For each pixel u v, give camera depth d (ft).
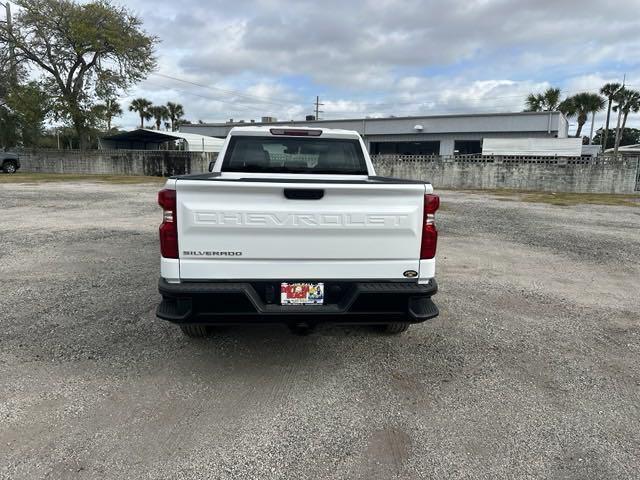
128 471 8.03
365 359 12.48
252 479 7.94
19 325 14.25
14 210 39.52
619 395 10.87
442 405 10.33
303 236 10.27
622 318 15.92
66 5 104.94
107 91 111.55
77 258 22.57
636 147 171.42
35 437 8.88
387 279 10.68
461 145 130.93
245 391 10.73
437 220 37.70
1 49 105.70
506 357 12.75
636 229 34.60
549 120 115.75
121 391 10.60
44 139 161.38
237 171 15.84
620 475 8.18
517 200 55.31
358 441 9.02
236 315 10.35
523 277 20.80
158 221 34.17
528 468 8.33
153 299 16.69
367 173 16.21
